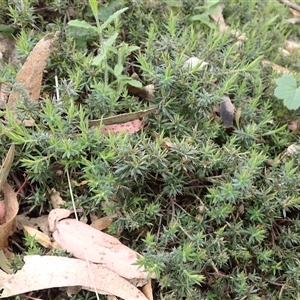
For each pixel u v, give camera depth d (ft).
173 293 0.83
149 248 0.83
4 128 0.86
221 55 1.06
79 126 0.92
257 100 1.00
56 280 0.82
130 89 1.03
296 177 0.90
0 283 0.81
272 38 1.25
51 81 1.03
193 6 1.19
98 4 1.11
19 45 0.99
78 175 0.92
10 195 0.88
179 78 0.95
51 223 0.87
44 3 1.11
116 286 0.83
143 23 1.12
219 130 0.98
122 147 0.85
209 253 0.85
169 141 0.90
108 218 0.89
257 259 0.89
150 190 0.92
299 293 0.86
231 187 0.84
